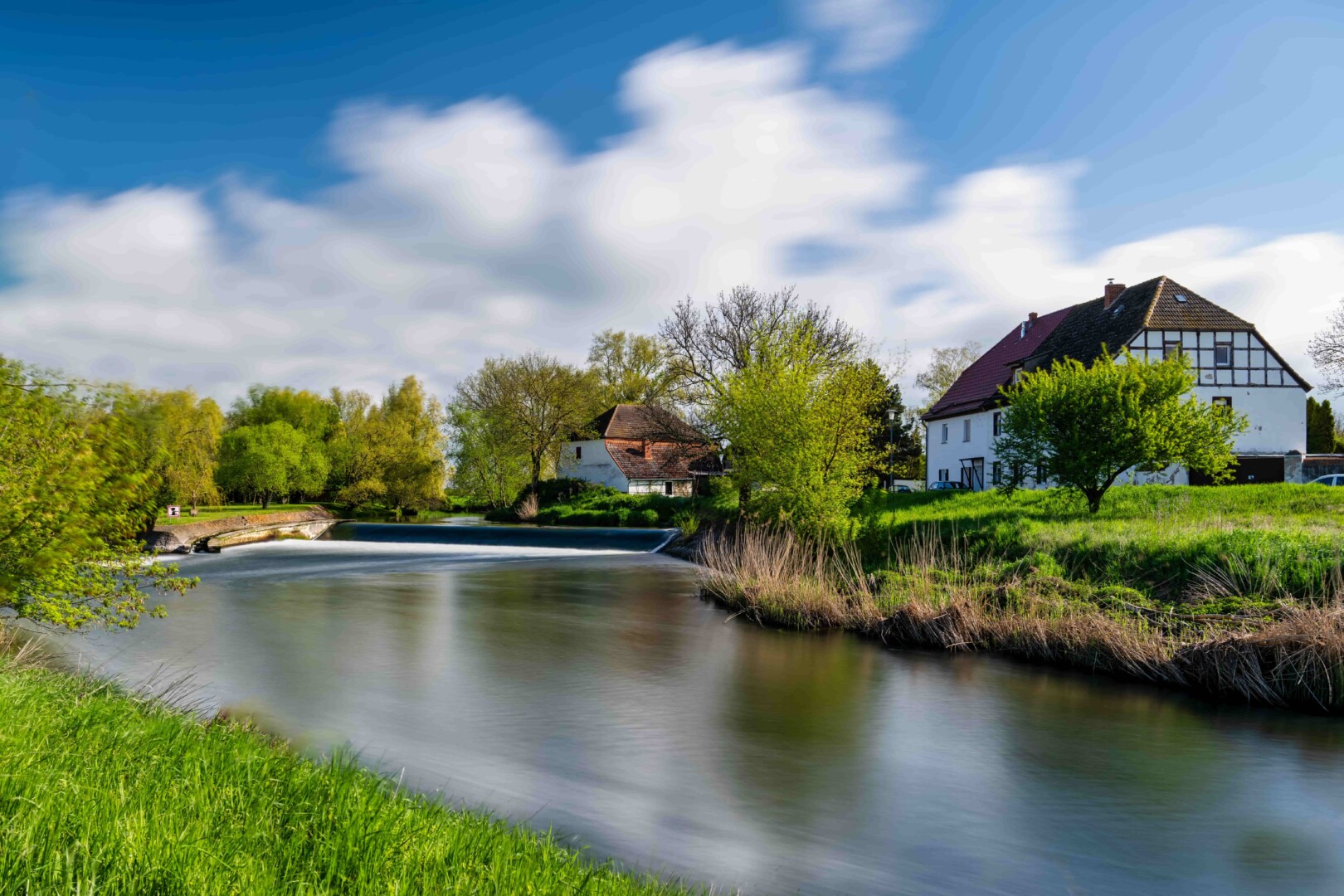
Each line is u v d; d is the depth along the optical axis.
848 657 13.55
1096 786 7.73
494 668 12.69
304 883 3.64
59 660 11.70
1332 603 11.65
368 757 8.07
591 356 74.12
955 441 49.41
